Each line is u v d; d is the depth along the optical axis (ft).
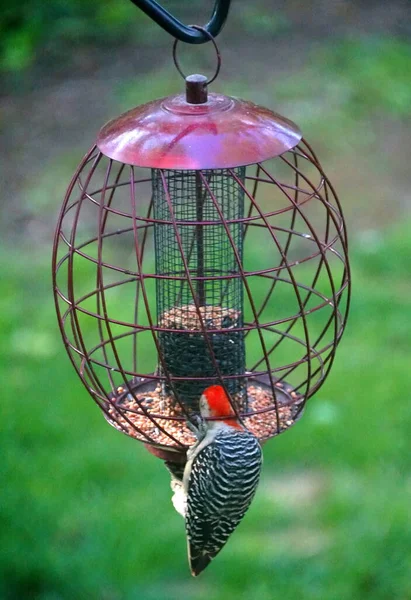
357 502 30.35
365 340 38.01
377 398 34.47
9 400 34.78
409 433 32.99
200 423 20.01
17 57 62.90
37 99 59.00
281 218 47.52
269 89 58.08
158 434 20.57
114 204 48.67
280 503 30.66
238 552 28.86
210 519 20.13
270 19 66.23
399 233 46.26
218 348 21.53
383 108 57.00
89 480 31.40
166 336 21.81
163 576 28.30
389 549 28.71
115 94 58.54
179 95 19.10
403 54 62.80
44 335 39.01
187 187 21.53
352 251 45.19
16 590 27.81
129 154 17.53
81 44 64.18
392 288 41.93
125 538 29.14
